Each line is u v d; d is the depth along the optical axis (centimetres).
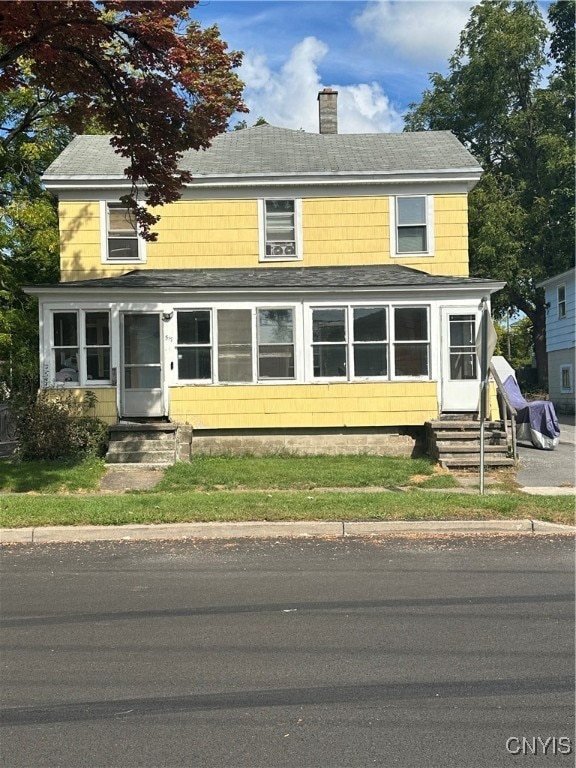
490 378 1484
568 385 2830
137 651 486
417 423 1451
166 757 348
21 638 514
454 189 1706
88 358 1431
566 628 523
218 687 428
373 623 536
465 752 352
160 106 1098
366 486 1157
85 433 1352
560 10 3328
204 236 1694
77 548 800
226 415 1444
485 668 451
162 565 720
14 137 1956
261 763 342
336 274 1606
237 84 1089
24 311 1867
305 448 1458
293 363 1455
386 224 1705
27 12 933
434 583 643
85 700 412
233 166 1712
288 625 534
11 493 1102
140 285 1430
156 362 1451
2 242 1756
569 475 1251
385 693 417
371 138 1941
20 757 350
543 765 340
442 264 1703
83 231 1686
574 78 3275
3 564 730
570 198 3125
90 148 1844
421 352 1460
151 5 984
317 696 414
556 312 2958
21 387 1414
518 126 3369
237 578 668
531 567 698
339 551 775
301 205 1702
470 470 1293
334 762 342
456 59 3581
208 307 1448
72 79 1104
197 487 1152
